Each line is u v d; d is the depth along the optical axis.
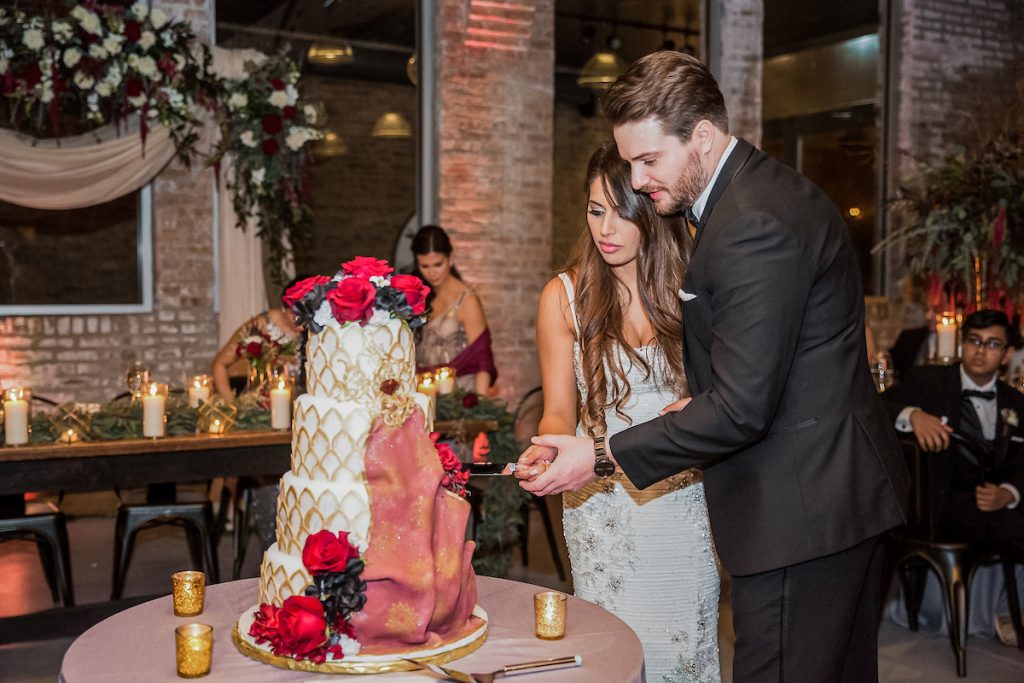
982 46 8.63
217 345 6.68
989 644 4.11
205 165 6.31
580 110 8.39
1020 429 4.05
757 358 1.84
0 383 6.14
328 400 1.68
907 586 4.25
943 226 5.54
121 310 6.46
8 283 6.36
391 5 7.29
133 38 5.80
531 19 7.25
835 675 1.97
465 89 7.09
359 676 1.62
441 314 5.28
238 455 4.11
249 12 6.99
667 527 2.51
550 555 5.41
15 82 5.74
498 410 4.55
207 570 4.44
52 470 3.78
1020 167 5.53
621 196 2.34
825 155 8.59
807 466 1.93
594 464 2.01
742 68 7.96
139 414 4.06
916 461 4.02
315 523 1.68
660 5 8.05
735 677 2.04
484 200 7.17
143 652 1.73
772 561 1.92
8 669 3.78
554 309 2.51
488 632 1.86
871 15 8.53
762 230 1.86
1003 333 4.18
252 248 6.52
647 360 2.46
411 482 1.70
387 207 7.83
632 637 1.83
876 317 8.33
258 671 1.65
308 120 6.34
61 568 4.23
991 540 3.92
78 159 6.05
